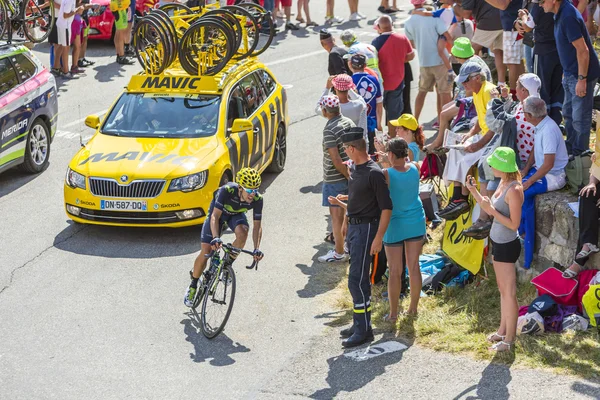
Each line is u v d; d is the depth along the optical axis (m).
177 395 16.39
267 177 28.61
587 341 16.89
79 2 40.00
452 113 23.75
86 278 21.47
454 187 21.12
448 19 30.45
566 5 20.25
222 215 19.03
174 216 23.22
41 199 26.67
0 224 24.78
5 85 27.47
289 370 17.17
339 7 52.69
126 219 23.28
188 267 22.06
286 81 38.75
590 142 23.08
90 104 35.31
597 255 18.03
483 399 15.28
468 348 17.25
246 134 26.02
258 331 18.95
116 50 41.34
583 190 17.88
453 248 20.94
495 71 32.59
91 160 23.95
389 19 28.23
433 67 29.75
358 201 17.61
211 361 17.67
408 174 18.14
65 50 38.25
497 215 16.39
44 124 29.16
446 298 19.91
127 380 16.98
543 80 22.59
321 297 20.52
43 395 16.45
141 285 21.11
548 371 16.02
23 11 30.00
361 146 17.44
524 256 19.83
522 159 19.78
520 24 22.47
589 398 14.94
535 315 17.48
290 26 47.31
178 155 24.00
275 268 22.09
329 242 23.55
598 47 30.80
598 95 23.08
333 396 16.02
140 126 25.39
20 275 21.66
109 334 18.83
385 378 16.47
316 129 33.06
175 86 26.22
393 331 18.44
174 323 19.33
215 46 26.56
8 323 19.33
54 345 18.38
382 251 20.44
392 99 28.61
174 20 28.94
